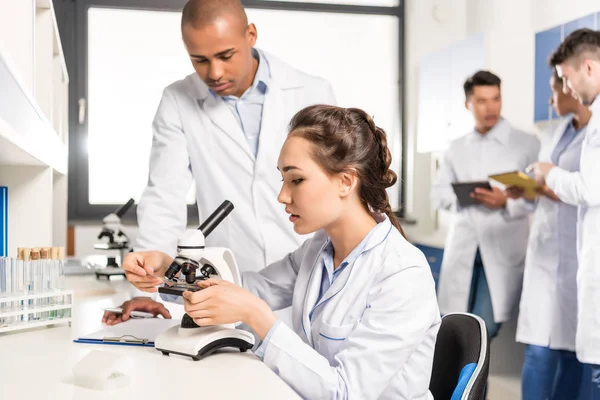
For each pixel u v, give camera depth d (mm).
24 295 1282
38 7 1998
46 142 1649
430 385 1229
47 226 1844
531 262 2980
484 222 3391
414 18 4316
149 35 3934
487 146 3449
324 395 1028
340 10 4238
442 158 3773
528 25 3242
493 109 3410
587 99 2707
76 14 3830
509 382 3312
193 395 869
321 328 1183
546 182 2807
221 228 1938
